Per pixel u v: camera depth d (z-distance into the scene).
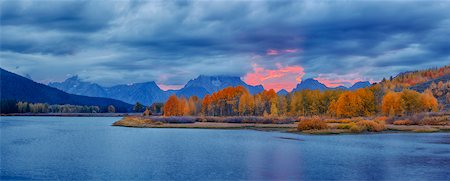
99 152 46.38
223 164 37.09
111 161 39.25
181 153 45.00
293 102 143.62
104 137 68.44
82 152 46.50
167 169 34.50
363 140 59.53
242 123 110.94
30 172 33.44
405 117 102.38
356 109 121.88
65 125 121.31
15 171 33.88
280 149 48.31
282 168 34.56
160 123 109.94
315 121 78.50
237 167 35.38
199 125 102.00
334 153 44.25
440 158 40.00
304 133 74.75
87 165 36.88
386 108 119.69
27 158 41.62
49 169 34.88
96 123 140.62
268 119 111.69
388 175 31.02
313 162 37.88
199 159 40.25
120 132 82.25
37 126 113.88
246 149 48.41
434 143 54.75
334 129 77.62
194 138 65.12
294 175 31.28
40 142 59.50
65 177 31.30
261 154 43.66
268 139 62.25
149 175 31.94
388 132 75.31
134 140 62.12
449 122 93.75
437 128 82.44
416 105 118.12
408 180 29.11
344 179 29.80
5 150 48.56
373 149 47.81
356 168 34.34
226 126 97.25
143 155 43.66
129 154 44.53
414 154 43.16
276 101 154.62
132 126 105.44
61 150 48.66
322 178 30.28
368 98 124.56
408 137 64.75
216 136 69.12
